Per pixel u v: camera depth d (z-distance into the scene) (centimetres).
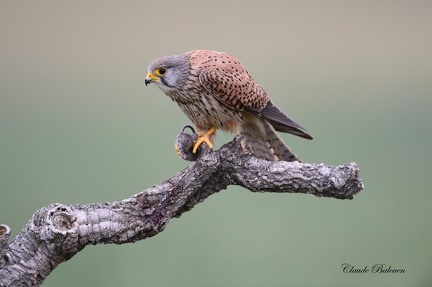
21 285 788
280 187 852
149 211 825
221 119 1117
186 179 843
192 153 987
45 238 782
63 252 796
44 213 793
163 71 1106
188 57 1120
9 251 789
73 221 794
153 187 839
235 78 1091
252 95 1097
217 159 851
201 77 1089
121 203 820
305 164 845
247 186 864
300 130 1112
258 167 860
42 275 797
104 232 805
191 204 888
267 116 1103
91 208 810
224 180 876
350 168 817
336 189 821
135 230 816
